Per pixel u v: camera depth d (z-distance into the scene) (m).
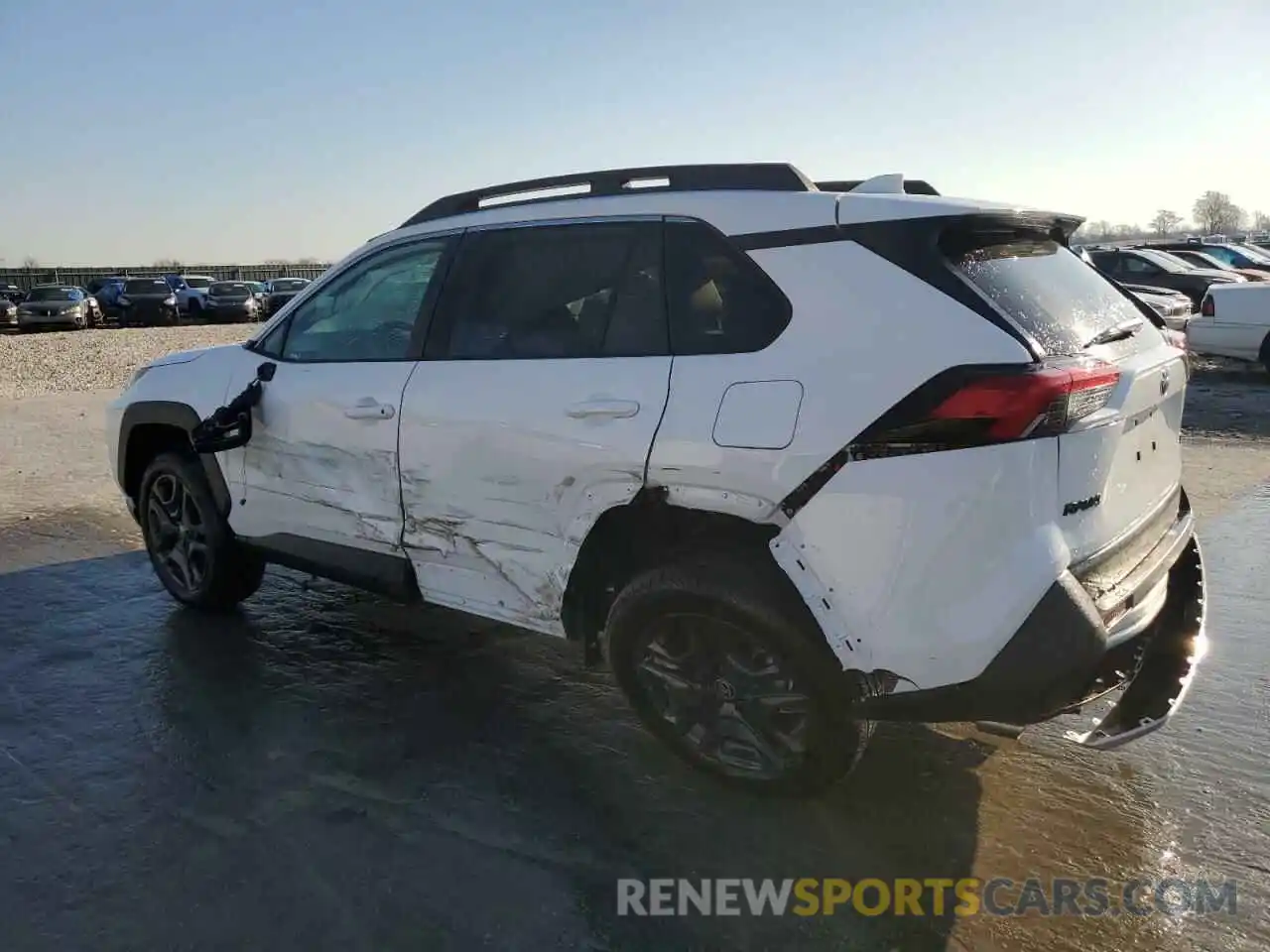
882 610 2.54
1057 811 2.96
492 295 3.40
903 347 2.52
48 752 3.38
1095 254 17.64
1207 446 8.27
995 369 2.40
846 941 2.44
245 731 3.53
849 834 2.87
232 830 2.91
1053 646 2.40
